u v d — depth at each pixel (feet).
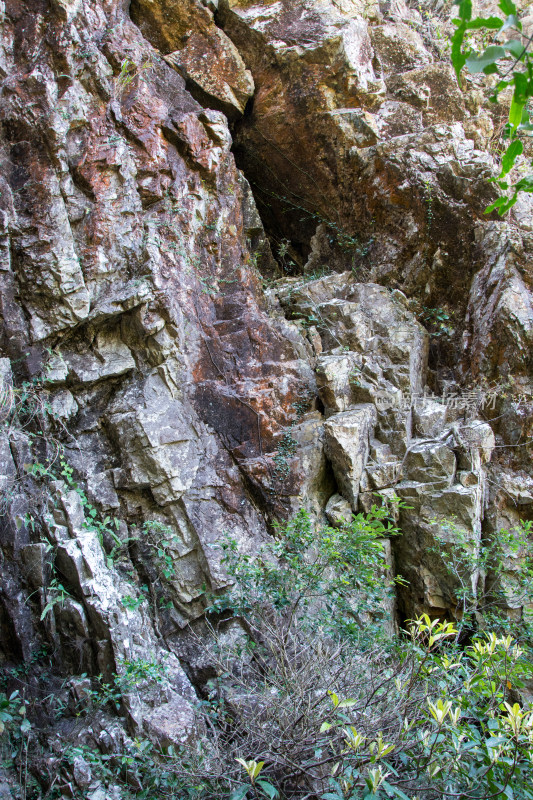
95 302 17.58
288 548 16.21
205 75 22.99
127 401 17.38
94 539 15.38
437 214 22.29
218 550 16.76
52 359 17.25
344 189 24.50
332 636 14.98
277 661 14.06
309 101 23.72
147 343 17.80
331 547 15.14
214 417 18.24
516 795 10.38
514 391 20.01
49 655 14.78
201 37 22.95
